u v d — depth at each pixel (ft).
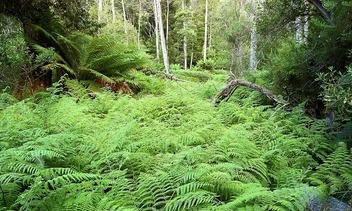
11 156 8.18
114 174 8.51
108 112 16.81
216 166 8.22
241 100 20.80
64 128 11.67
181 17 92.68
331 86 11.10
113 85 23.68
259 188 7.66
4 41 18.19
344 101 9.76
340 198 9.26
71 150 9.70
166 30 102.94
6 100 16.63
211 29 98.99
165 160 9.40
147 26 111.86
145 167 9.57
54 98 16.52
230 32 43.98
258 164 9.46
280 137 11.91
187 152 9.12
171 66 71.15
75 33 25.35
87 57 22.65
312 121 15.79
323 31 15.03
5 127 11.13
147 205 7.54
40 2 21.68
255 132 12.80
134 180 8.95
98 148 10.05
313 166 11.23
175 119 15.76
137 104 17.56
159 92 26.14
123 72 25.27
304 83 17.99
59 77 22.62
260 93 21.07
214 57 84.02
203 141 11.51
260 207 7.23
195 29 98.43
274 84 19.98
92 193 7.42
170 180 8.04
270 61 22.50
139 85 25.45
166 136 11.62
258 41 22.91
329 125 14.57
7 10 20.97
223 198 8.16
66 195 7.50
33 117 12.91
